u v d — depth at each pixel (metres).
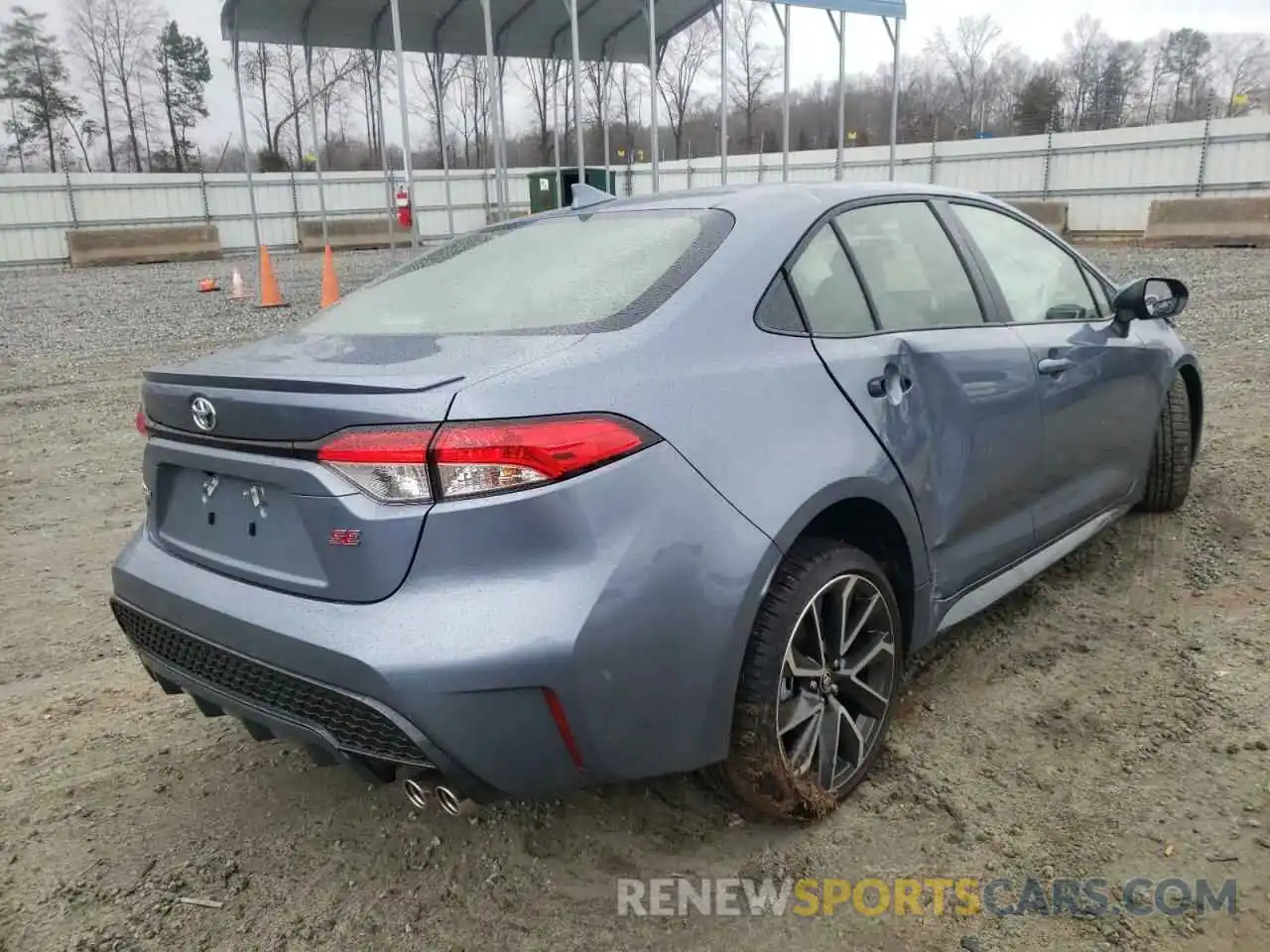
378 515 1.92
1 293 18.14
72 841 2.56
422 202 29.84
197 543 2.37
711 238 2.53
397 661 1.86
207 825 2.62
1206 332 9.48
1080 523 3.69
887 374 2.61
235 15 15.22
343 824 2.60
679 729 2.08
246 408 2.09
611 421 1.98
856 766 2.56
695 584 2.04
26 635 3.82
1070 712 2.96
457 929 2.19
